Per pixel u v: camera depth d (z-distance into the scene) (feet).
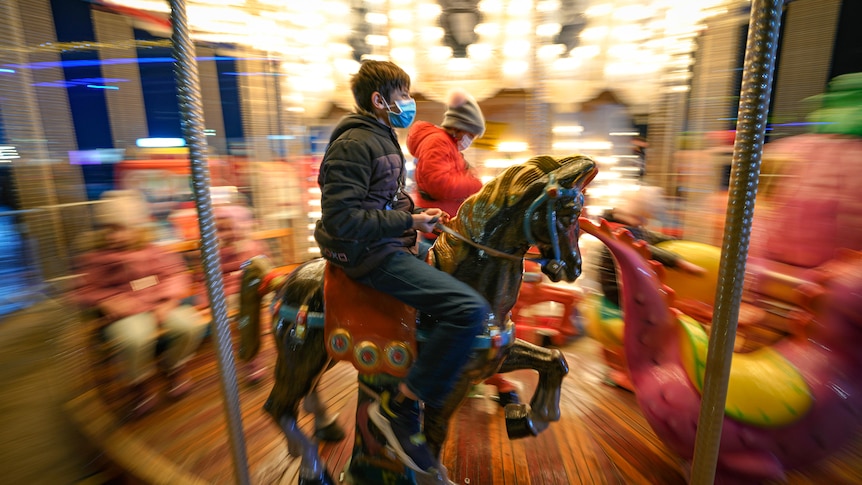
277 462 5.95
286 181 12.87
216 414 7.19
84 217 12.59
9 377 10.06
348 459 5.98
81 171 12.68
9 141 11.10
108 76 13.19
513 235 4.69
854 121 5.54
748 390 4.83
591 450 5.97
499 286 4.88
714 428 3.77
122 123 13.73
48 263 12.12
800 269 5.68
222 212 10.44
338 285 5.02
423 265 4.64
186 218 10.09
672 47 10.12
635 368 5.64
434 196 7.57
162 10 8.38
